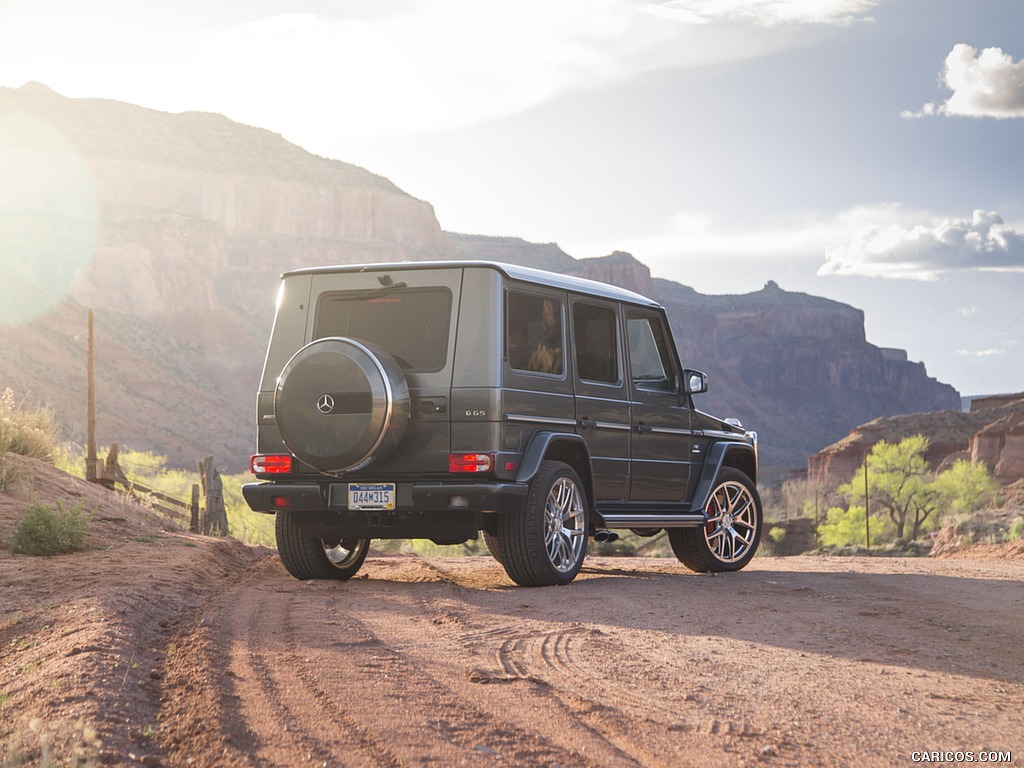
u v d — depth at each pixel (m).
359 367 7.98
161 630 6.34
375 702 4.42
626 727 4.07
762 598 7.76
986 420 139.50
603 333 9.41
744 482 10.77
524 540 8.31
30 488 12.87
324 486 8.46
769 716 4.26
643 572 10.59
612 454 9.30
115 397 169.88
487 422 8.02
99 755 3.54
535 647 5.67
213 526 20.94
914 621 6.62
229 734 3.92
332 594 7.99
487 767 3.57
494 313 8.12
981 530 31.52
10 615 6.60
